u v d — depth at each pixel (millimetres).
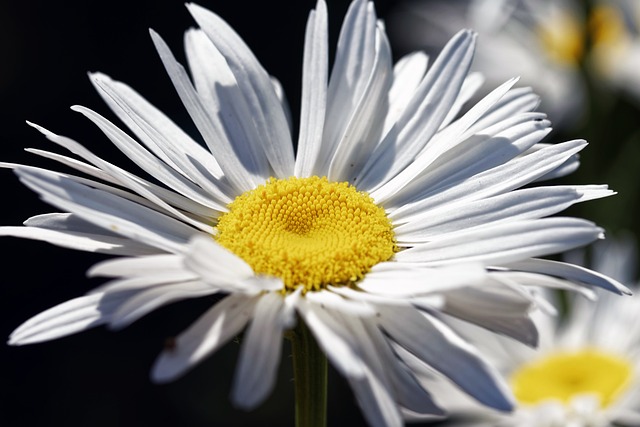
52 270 520
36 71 554
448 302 271
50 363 509
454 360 267
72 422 499
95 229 279
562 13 520
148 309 257
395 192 293
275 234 286
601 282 276
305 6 579
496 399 264
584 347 379
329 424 495
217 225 290
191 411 511
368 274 281
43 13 564
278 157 300
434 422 390
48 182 272
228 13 574
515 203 282
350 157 299
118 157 526
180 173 292
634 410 360
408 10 545
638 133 440
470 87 305
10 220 518
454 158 292
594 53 432
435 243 281
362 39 303
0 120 541
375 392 262
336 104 302
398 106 302
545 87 504
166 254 276
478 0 451
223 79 302
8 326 511
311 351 279
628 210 425
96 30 562
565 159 283
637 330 379
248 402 254
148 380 512
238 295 270
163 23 564
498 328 273
